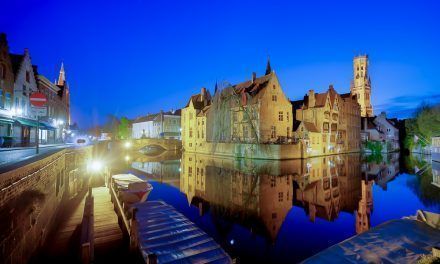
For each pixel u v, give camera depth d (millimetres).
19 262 8406
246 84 67750
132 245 10711
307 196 26000
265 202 23828
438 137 53188
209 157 63031
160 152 86500
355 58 117688
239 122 60844
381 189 28578
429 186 30000
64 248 11852
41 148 22672
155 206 18344
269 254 13070
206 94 79000
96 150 52781
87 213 13312
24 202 8992
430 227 13430
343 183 31969
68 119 57500
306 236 15531
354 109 78062
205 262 10719
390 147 83750
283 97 60375
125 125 120438
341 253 11023
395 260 10391
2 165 9195
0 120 25750
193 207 22031
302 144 52688
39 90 37688
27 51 33000
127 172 41906
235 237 15352
